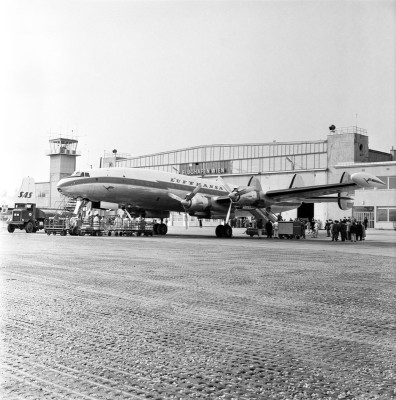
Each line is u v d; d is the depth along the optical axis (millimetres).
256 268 14469
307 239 39781
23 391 4289
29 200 60594
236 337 6195
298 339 6133
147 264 14969
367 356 5422
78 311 7672
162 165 84688
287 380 4621
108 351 5516
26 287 9992
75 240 29984
